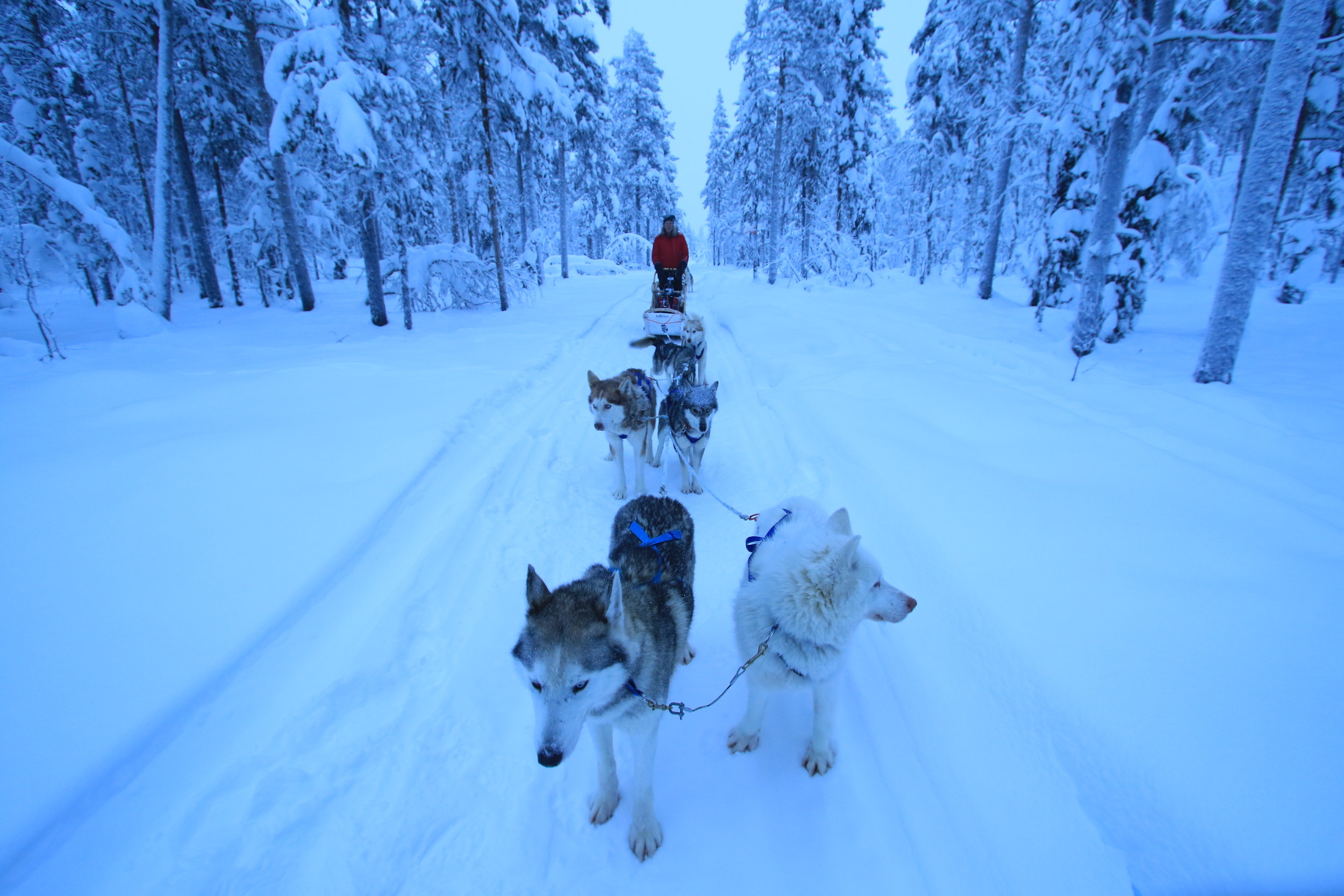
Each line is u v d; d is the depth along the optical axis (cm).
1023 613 283
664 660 251
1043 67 1430
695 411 505
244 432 531
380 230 1410
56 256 1334
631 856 230
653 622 250
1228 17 873
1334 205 1238
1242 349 870
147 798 221
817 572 237
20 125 1441
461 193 1802
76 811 212
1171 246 1458
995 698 254
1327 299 1295
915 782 241
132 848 204
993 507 382
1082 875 186
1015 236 1667
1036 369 790
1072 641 259
